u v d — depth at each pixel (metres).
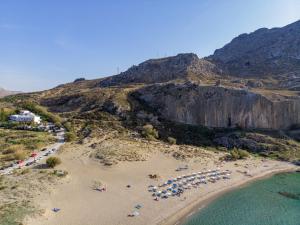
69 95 191.25
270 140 136.12
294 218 70.00
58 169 87.06
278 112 155.25
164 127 144.12
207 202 76.56
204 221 66.25
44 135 121.38
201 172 96.06
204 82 183.25
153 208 70.12
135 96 173.38
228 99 154.50
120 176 87.88
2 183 74.56
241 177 97.88
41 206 65.62
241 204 76.81
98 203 70.56
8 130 126.25
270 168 110.56
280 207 76.12
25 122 138.88
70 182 80.00
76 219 62.72
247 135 138.62
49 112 162.38
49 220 61.22
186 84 163.75
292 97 160.38
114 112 153.25
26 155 97.31
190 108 155.00
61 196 72.12
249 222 67.00
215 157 114.50
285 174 105.50
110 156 100.75
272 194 85.25
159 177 88.62
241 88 168.12
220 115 154.00
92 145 111.00
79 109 167.50
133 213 66.56
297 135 146.62
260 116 153.50
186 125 149.50
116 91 182.88
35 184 75.31
